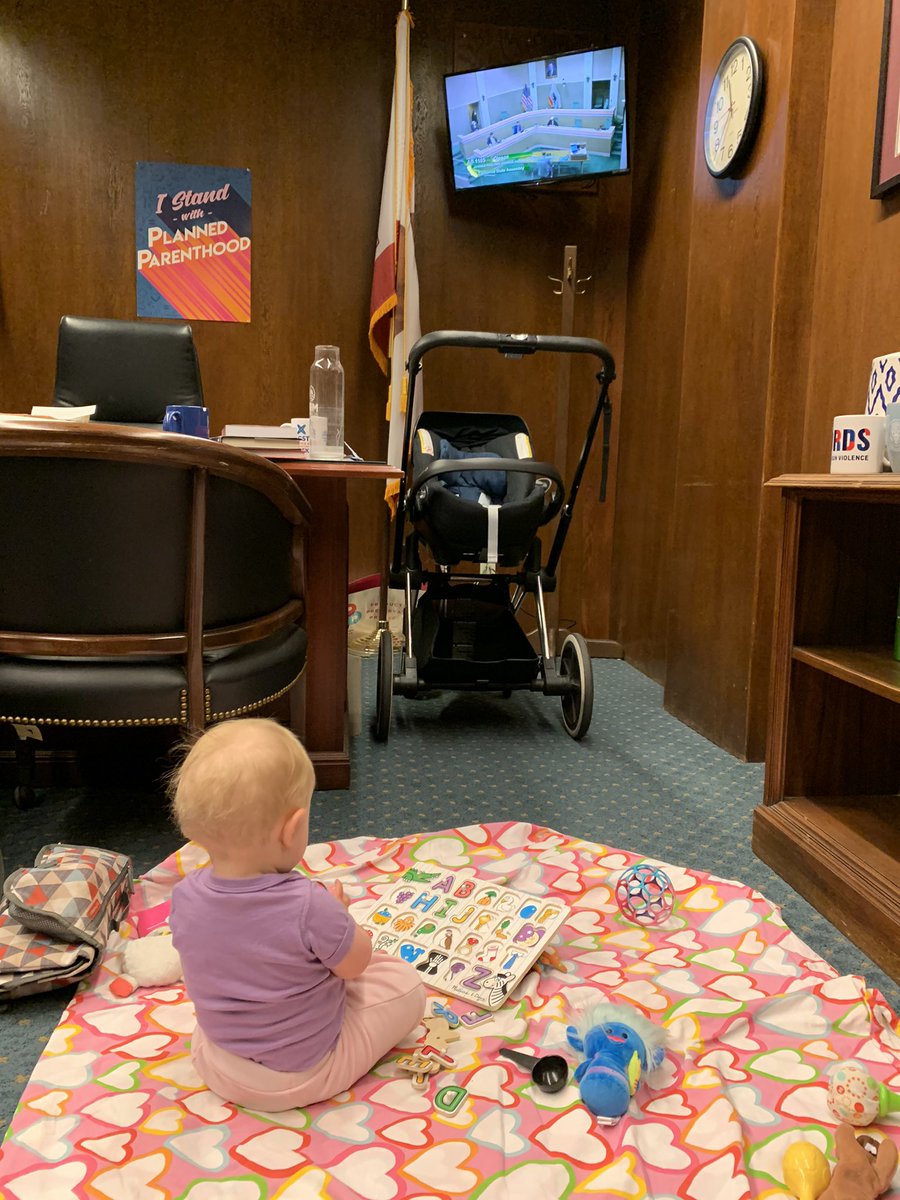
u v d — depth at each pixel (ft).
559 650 12.91
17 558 4.76
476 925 4.62
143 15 11.48
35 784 6.94
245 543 5.36
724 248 8.69
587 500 12.94
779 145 7.64
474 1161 3.13
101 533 4.78
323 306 12.27
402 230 11.32
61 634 4.89
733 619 8.41
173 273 11.92
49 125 11.48
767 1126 3.36
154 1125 3.27
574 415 12.73
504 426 10.03
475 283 12.37
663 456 11.12
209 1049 3.39
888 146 6.48
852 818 5.82
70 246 11.70
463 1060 3.69
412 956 4.41
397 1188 3.01
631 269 12.32
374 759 7.99
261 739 3.24
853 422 5.75
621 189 12.29
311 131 11.96
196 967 3.26
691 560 9.34
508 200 12.26
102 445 4.48
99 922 4.36
